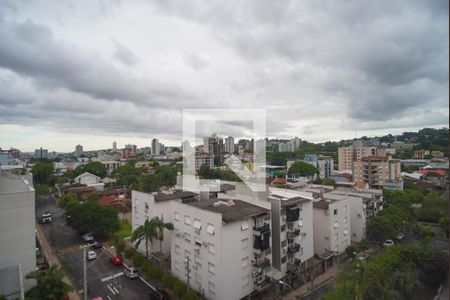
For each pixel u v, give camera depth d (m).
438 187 83.50
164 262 38.84
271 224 34.81
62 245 47.06
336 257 41.69
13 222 29.66
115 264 39.41
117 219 52.19
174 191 47.94
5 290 25.08
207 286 30.23
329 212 41.59
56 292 25.78
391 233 45.09
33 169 102.75
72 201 59.44
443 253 34.34
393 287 29.33
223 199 37.53
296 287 34.00
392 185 81.62
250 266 31.31
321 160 126.56
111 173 137.62
